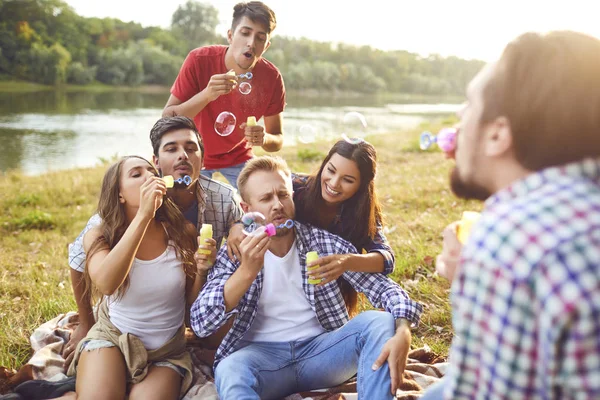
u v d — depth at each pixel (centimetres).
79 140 1852
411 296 359
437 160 966
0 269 446
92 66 6228
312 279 226
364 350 214
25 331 319
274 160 239
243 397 199
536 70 108
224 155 367
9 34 5638
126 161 240
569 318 94
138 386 229
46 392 235
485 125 117
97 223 258
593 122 105
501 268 101
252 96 358
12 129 2084
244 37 330
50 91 4897
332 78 7769
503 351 102
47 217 620
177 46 8681
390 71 8475
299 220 268
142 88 6494
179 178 266
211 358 271
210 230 239
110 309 245
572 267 95
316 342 232
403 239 472
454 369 113
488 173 122
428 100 6950
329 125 2112
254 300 234
